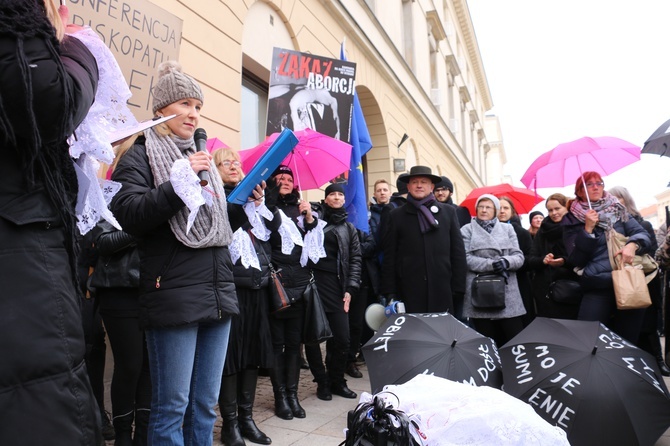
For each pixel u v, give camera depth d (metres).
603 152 4.18
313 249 3.69
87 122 1.35
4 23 0.98
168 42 3.91
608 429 2.33
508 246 4.13
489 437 1.55
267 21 6.25
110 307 2.63
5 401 0.97
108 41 3.41
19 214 1.04
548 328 2.84
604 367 2.49
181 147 2.11
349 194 5.19
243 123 6.19
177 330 1.84
